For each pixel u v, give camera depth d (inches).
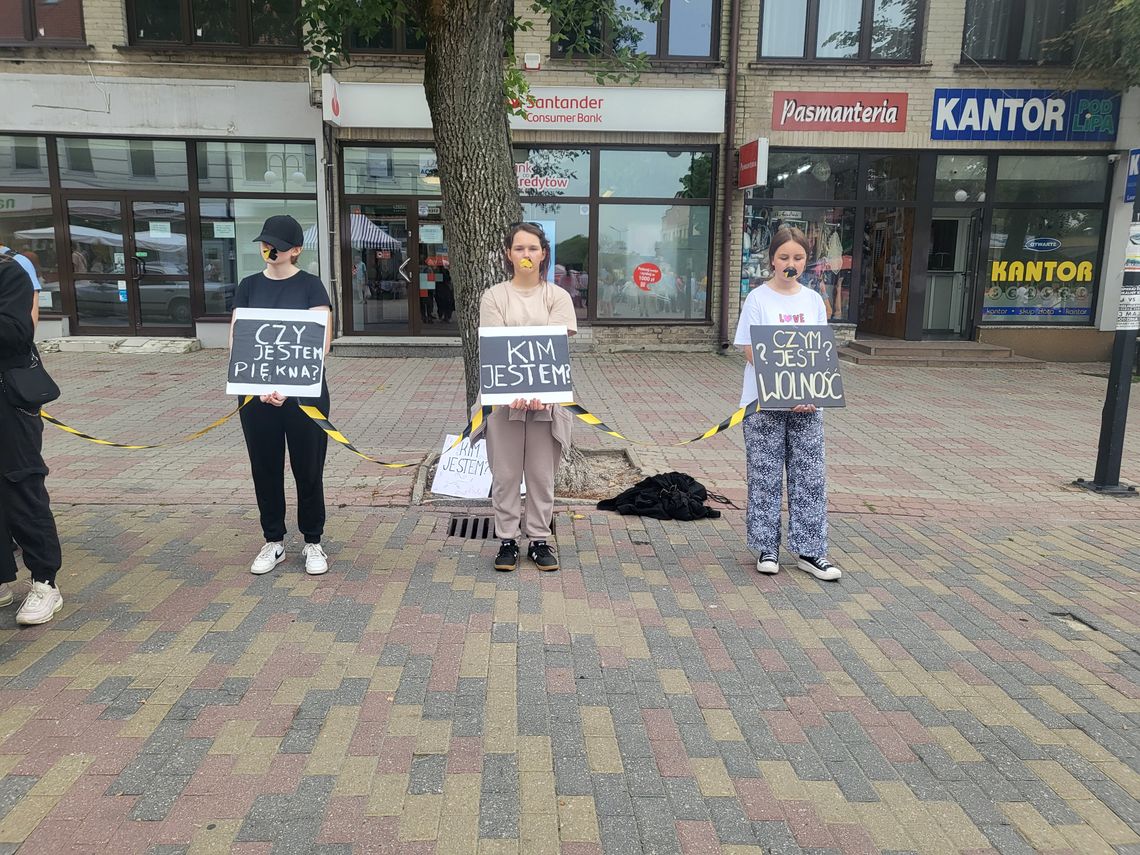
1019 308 556.1
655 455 285.0
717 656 142.4
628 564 184.2
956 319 562.6
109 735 114.2
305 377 161.0
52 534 147.9
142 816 98.1
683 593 169.0
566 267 540.1
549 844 95.1
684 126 515.2
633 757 112.4
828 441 320.2
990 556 197.3
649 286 547.5
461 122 213.3
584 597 165.3
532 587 169.5
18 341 137.7
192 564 177.6
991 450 308.7
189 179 515.2
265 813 99.0
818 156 535.5
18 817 97.4
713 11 513.7
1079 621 161.2
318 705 123.1
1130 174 515.8
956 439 326.0
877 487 258.5
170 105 497.0
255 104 499.5
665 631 151.4
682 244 544.1
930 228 543.5
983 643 149.9
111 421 320.8
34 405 139.3
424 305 538.9
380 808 100.4
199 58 496.1
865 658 143.2
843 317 552.1
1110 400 253.6
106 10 486.9
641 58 358.0
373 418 336.5
